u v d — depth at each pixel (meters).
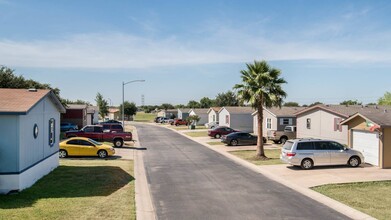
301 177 19.34
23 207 12.29
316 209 13.16
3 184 14.61
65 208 12.30
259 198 14.80
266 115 47.12
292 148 22.11
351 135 25.77
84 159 26.02
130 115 116.62
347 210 13.00
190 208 13.23
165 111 108.31
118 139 35.72
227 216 12.24
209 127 66.81
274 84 27.28
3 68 43.56
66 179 17.69
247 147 35.81
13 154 14.73
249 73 27.80
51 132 20.19
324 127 35.78
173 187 16.95
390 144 22.16
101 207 12.59
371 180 18.27
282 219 11.92
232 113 56.12
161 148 35.09
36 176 17.12
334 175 19.75
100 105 98.25
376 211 12.82
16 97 17.02
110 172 19.83
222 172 21.28
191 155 29.72
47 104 19.20
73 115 55.88
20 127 14.83
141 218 11.96
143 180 18.67
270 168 22.55
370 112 24.53
